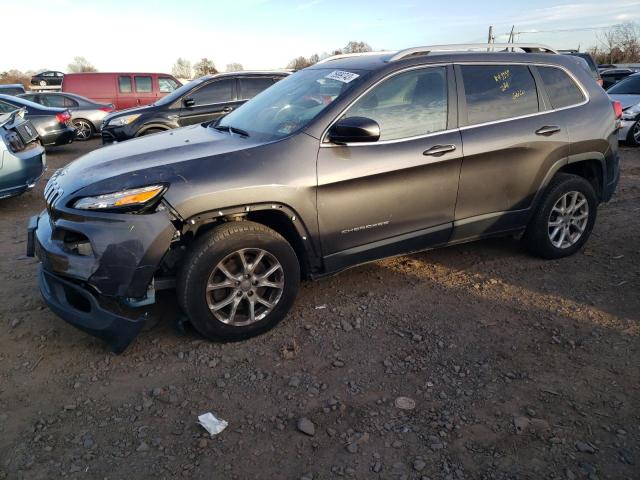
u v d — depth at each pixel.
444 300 3.89
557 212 4.49
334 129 3.35
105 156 3.46
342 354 3.21
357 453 2.43
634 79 11.62
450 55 3.92
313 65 4.46
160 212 2.94
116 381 2.96
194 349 3.25
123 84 16.91
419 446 2.46
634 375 2.99
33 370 3.07
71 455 2.42
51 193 3.24
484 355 3.19
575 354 3.21
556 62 4.43
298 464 2.37
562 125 4.28
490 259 4.64
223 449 2.46
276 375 3.00
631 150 10.46
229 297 3.22
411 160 3.62
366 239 3.64
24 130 6.76
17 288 4.12
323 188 3.34
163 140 3.75
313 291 4.04
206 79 9.61
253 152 3.23
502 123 4.02
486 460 2.38
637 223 5.66
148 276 2.95
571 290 4.05
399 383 2.93
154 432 2.57
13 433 2.56
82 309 3.12
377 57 3.99
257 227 3.21
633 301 3.87
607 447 2.45
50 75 34.38
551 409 2.71
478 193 4.00
